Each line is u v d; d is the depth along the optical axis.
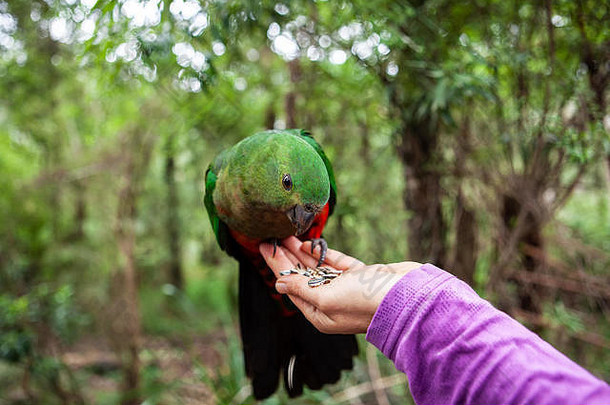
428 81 2.78
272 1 2.47
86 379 6.74
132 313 6.05
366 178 3.39
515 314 3.13
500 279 3.10
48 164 6.44
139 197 6.83
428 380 1.32
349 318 1.62
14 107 5.48
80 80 5.40
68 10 2.82
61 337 5.81
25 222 6.32
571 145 2.47
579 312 3.46
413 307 1.39
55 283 6.54
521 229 3.00
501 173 2.99
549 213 2.89
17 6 4.42
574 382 1.10
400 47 2.64
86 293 6.87
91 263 7.13
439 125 3.06
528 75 2.74
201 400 5.13
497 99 2.75
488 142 3.00
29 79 5.16
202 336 7.87
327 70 3.38
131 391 5.57
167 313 8.77
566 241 3.24
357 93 3.35
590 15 2.50
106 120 5.33
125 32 2.54
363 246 3.38
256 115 3.82
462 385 1.23
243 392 4.29
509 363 1.18
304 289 1.83
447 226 3.31
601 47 2.56
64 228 7.23
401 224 3.31
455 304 1.35
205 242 7.13
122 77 3.07
